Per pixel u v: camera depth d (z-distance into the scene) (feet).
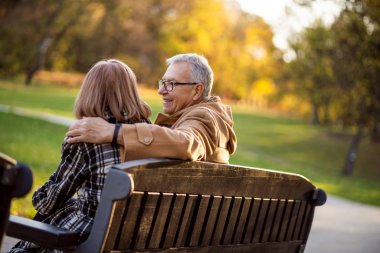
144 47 198.18
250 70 208.74
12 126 69.21
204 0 199.93
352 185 70.54
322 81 91.15
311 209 12.15
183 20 198.49
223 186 9.57
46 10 174.70
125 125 8.82
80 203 9.03
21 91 158.61
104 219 7.88
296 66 96.22
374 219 33.22
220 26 203.31
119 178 7.77
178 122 10.35
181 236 9.23
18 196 6.97
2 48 173.78
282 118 184.75
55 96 151.43
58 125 79.25
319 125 159.43
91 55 194.18
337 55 86.94
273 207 10.99
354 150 95.71
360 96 88.43
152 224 8.71
